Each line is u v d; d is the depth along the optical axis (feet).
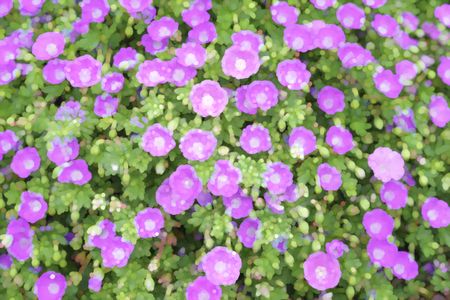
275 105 1.80
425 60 1.92
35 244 1.67
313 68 1.89
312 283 1.65
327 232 1.73
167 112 1.74
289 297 1.74
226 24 1.86
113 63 1.83
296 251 1.71
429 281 1.78
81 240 1.69
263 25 1.93
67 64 1.75
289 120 1.75
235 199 1.72
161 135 1.71
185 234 1.79
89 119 1.74
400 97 1.88
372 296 1.68
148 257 1.73
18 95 1.79
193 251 1.77
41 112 1.75
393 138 1.83
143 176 1.73
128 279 1.67
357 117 1.83
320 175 1.74
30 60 1.79
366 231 1.74
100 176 1.76
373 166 1.74
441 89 1.95
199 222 1.70
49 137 1.70
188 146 1.70
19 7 1.85
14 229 1.67
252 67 1.77
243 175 1.70
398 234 1.81
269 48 1.85
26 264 1.68
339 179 1.73
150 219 1.69
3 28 1.87
